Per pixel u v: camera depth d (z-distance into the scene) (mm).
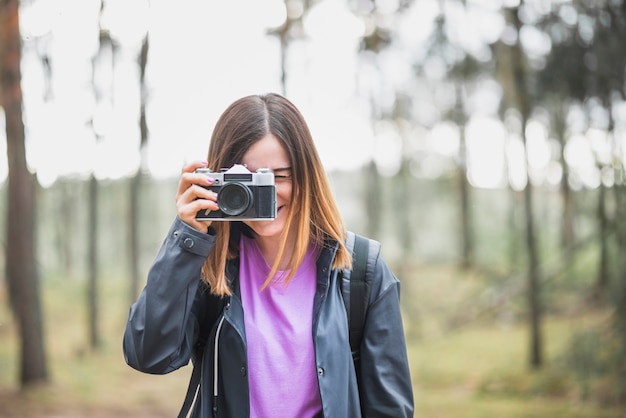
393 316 1782
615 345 8797
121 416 8297
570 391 8992
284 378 1707
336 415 1672
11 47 8961
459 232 23312
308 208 1741
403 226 23125
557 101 10250
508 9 10789
